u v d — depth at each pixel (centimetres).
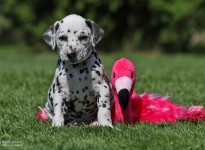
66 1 3072
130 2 3109
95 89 833
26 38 3384
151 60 2675
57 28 845
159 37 3188
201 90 1327
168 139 739
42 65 2355
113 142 731
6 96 1175
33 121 894
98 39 840
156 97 930
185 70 1947
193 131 801
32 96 1200
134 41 3250
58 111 832
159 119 888
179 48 3316
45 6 3155
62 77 830
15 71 1895
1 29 3872
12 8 3153
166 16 3041
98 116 828
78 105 846
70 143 723
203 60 2697
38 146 712
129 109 882
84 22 831
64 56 806
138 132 780
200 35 3731
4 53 3350
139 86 1405
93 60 832
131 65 886
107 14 3123
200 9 3006
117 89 866
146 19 3188
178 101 1112
